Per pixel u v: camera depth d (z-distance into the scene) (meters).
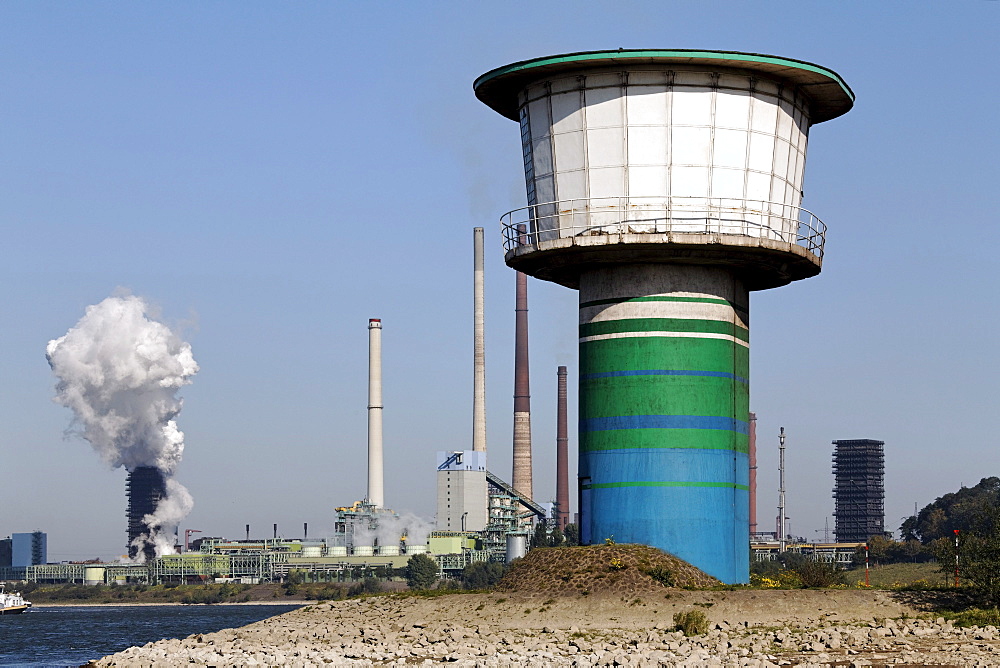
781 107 66.25
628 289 65.19
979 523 63.34
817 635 51.84
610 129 64.69
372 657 53.41
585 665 48.53
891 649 49.88
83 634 152.62
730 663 47.31
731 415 65.81
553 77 66.12
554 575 61.78
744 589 60.06
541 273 69.19
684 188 64.25
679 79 64.25
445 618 60.53
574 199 65.50
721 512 64.50
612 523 64.50
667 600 57.84
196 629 164.25
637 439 64.38
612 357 65.25
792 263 66.81
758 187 65.25
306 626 63.88
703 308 65.25
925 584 62.66
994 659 47.69
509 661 49.94
